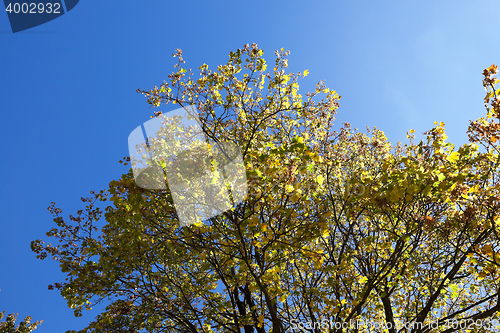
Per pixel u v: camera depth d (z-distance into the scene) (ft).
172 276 24.85
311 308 20.42
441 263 24.06
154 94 19.43
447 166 18.69
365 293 18.61
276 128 23.50
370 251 21.52
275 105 21.53
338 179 23.09
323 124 23.63
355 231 24.76
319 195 20.36
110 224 21.66
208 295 22.94
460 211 20.24
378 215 23.26
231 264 19.07
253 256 19.21
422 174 17.26
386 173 18.21
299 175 17.34
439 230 20.77
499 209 18.45
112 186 15.35
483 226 19.54
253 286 18.98
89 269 20.57
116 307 22.30
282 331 20.34
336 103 22.02
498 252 18.43
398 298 25.39
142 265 22.08
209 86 20.35
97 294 22.27
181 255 22.94
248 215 17.54
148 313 22.67
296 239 17.57
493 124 18.20
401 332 25.04
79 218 22.48
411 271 21.99
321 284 20.97
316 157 16.43
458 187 17.89
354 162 27.50
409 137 21.22
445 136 18.56
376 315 25.07
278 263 18.85
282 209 16.85
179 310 23.26
